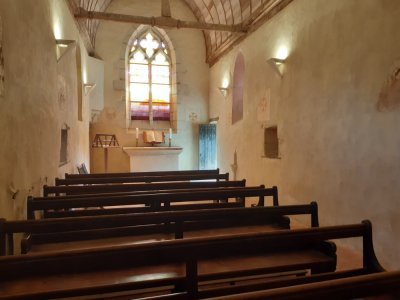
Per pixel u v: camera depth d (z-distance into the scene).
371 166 3.97
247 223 3.41
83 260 1.75
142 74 11.15
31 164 3.84
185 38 11.22
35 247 2.72
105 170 9.62
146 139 10.59
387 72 3.73
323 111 4.94
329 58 4.80
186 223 3.19
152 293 2.21
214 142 11.30
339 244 4.46
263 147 7.09
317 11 5.12
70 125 6.36
